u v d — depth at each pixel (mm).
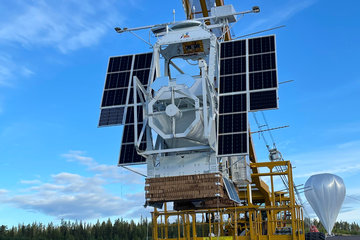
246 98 26578
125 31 30125
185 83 25391
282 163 38469
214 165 25125
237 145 25047
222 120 26156
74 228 91250
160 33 30031
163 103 26344
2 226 85625
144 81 29672
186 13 40062
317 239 35094
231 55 28875
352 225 102688
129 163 26578
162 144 26953
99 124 28641
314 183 54875
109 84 30266
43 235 87375
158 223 33000
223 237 29203
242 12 29859
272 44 28578
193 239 29578
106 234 89062
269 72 27266
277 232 34719
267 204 48781
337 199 53719
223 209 30484
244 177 33281
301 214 33188
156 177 25688
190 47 30172
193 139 25812
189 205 30281
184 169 25469
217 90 28281
